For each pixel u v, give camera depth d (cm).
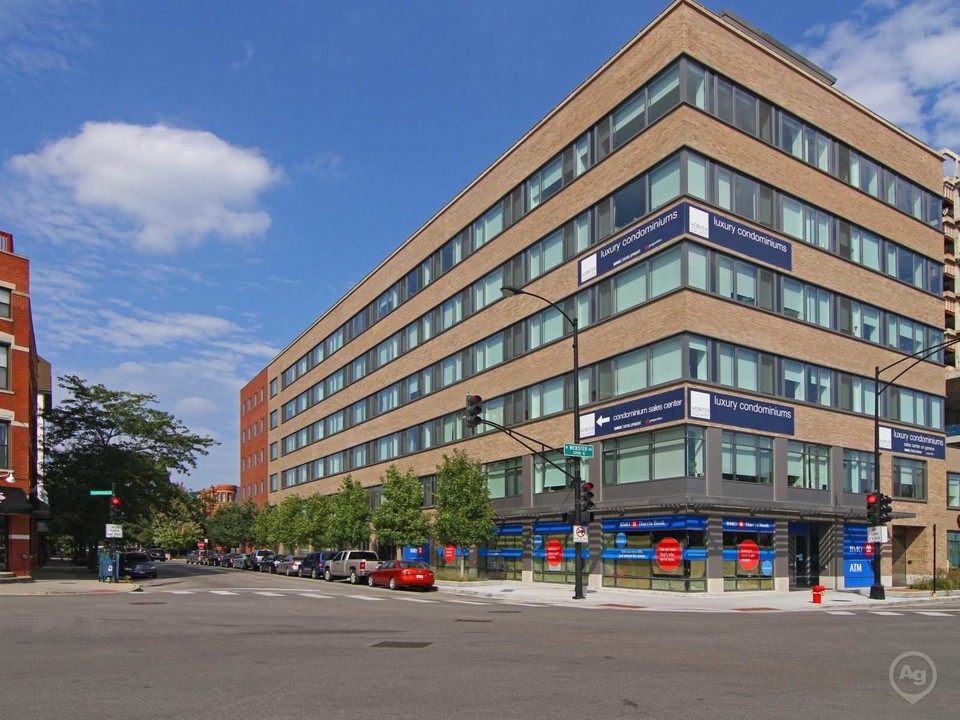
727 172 3488
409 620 2023
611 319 3672
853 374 3966
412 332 5847
